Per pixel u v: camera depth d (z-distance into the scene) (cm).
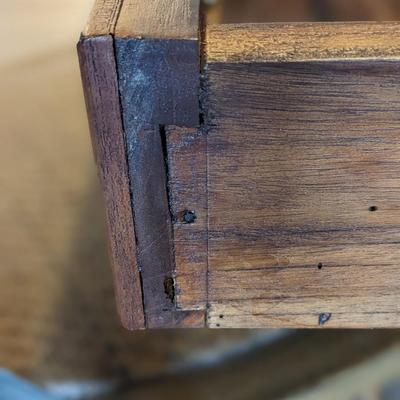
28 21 62
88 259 34
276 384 28
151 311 21
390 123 18
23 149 44
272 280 20
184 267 20
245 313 21
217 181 19
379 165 18
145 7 18
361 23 19
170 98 17
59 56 56
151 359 29
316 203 19
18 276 33
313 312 21
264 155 18
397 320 21
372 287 20
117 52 17
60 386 28
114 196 19
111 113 18
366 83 17
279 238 20
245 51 17
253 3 45
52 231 36
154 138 18
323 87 17
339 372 29
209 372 29
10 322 30
